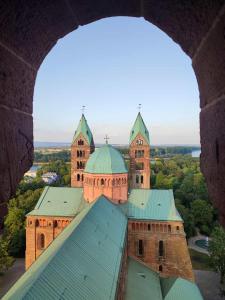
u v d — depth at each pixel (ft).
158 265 203.82
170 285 163.84
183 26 28.73
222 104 22.35
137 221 207.72
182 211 319.06
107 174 213.25
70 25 33.35
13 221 278.26
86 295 92.99
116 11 32.68
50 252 119.34
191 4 24.32
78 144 289.33
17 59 27.40
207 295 199.93
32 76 32.24
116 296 109.40
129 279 161.89
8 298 90.22
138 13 33.04
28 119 31.35
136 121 285.02
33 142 33.42
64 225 222.07
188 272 200.03
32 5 25.43
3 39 24.08
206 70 26.55
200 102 30.68
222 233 206.28
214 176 25.54
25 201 334.65
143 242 207.21
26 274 120.78
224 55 21.30
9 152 25.91
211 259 213.66
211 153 26.21
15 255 273.95
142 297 144.15
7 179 25.81
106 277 111.14
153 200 219.41
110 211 188.14
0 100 23.90
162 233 205.05
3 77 24.44
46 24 29.76
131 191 229.04
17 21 25.03
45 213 223.92
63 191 241.14
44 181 531.91
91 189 217.77
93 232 140.36
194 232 326.03
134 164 283.18
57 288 87.30
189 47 30.40
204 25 24.12
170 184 466.70
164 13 29.99
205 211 332.39
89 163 223.10
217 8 20.71
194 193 408.05
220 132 23.04
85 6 30.45
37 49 31.37
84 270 105.60
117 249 141.69
